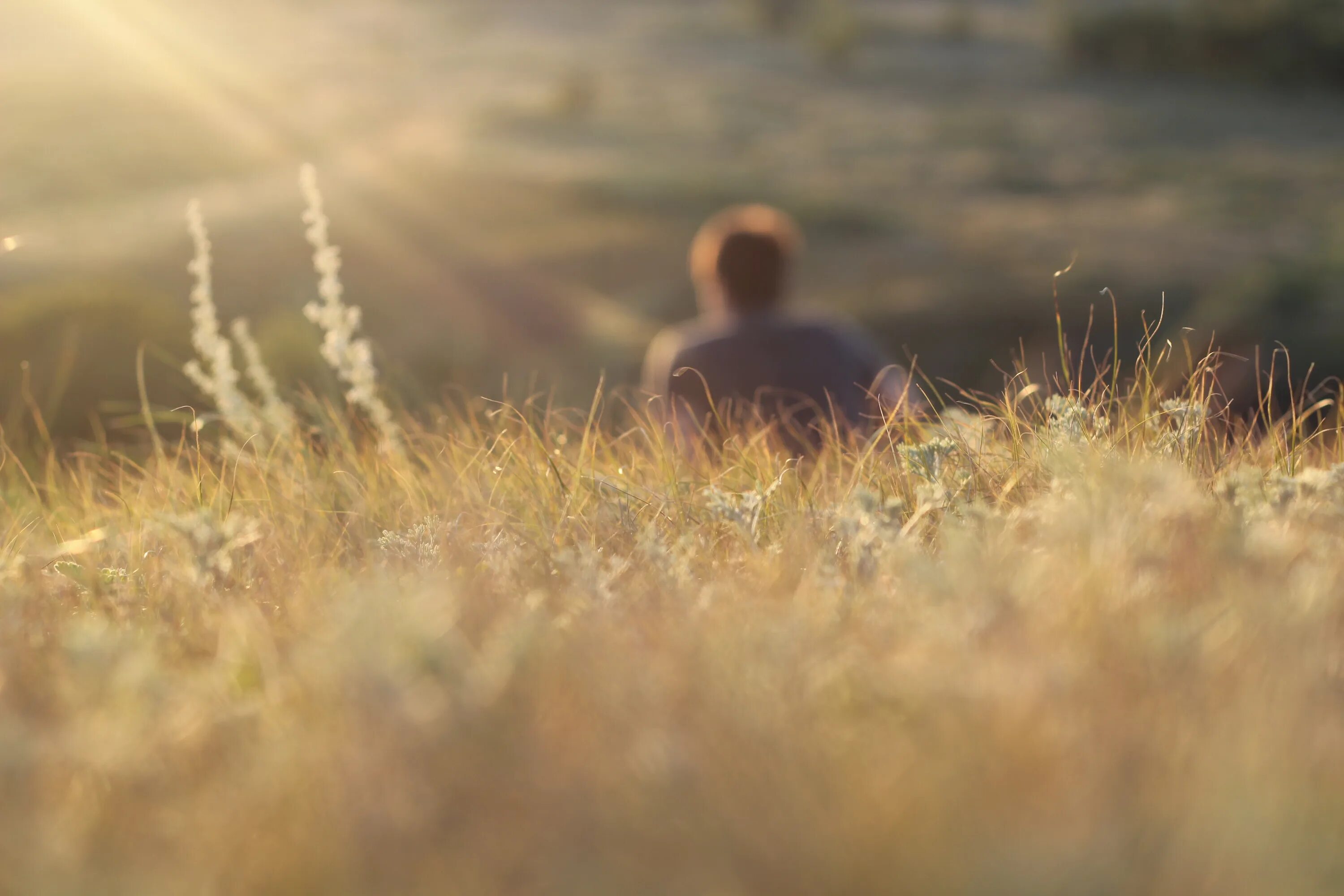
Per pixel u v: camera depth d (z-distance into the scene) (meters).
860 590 1.88
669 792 1.12
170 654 1.89
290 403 4.00
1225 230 49.62
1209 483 2.38
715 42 141.62
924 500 2.38
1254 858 0.93
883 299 38.34
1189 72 103.50
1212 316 27.83
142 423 5.09
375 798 1.16
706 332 5.69
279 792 1.18
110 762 1.27
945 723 1.20
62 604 2.32
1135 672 1.33
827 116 93.00
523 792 1.16
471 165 59.12
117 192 67.81
